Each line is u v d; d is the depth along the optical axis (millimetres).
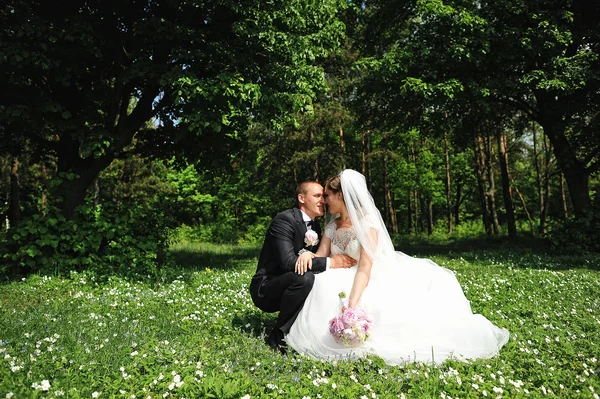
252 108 10523
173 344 4152
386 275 4594
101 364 3592
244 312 5855
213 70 10523
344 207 4688
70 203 10297
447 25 15016
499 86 15031
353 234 4586
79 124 9906
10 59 8523
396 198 40031
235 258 14875
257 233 29328
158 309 5871
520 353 4172
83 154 9484
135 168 28719
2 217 24078
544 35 14656
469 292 7062
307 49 10750
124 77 9852
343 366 3723
